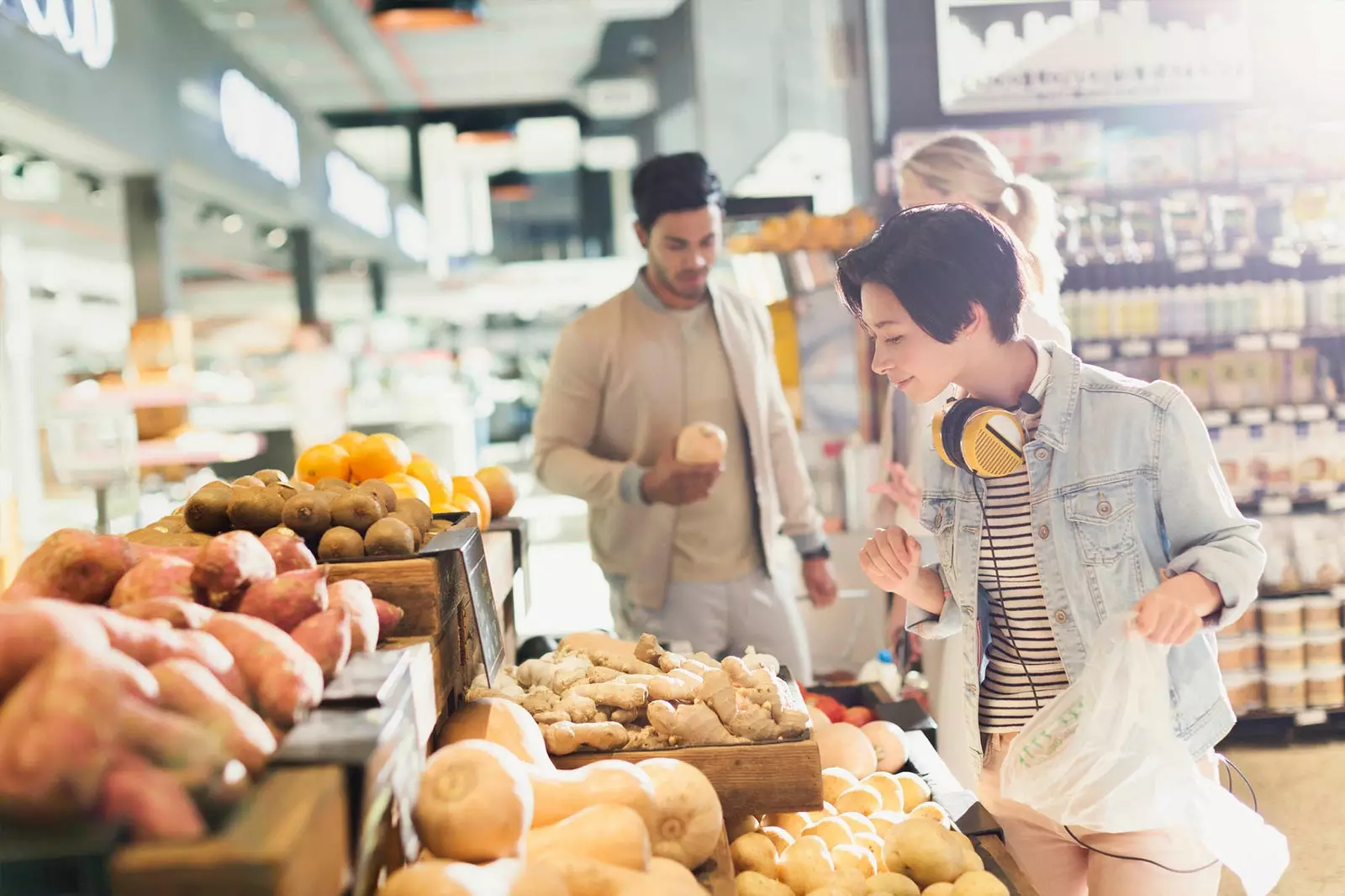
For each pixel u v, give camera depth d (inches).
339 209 479.8
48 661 30.1
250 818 30.9
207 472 363.9
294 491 62.6
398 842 40.0
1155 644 61.9
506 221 924.0
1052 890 73.3
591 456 122.9
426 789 43.2
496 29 466.9
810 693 105.7
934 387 65.4
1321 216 189.6
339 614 43.3
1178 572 62.6
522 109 598.5
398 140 672.4
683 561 122.0
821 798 58.7
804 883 59.2
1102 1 185.3
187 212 439.2
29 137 237.1
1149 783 62.1
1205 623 61.4
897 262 62.4
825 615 166.2
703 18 357.1
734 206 191.3
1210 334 185.5
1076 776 63.2
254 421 404.8
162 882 28.7
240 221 432.8
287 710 38.0
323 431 402.6
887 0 184.9
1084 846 70.7
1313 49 190.5
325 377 407.8
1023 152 186.4
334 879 33.1
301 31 441.7
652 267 123.4
